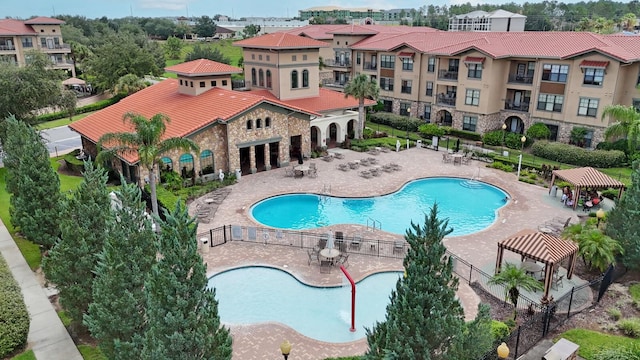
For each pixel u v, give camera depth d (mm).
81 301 18844
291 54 51188
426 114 62625
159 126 30016
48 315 21594
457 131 56781
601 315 21719
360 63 71188
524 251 23078
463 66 55594
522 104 54500
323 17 195500
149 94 51156
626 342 19484
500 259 24578
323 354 19359
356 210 36000
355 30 73062
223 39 161625
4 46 87500
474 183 42000
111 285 15453
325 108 51969
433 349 12602
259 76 53938
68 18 158625
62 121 69688
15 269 25875
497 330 18938
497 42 56188
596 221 30484
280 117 43406
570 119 50281
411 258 12695
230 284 25188
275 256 27891
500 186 40562
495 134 52844
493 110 55594
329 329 21578
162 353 11750
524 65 54125
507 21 94438
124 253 15461
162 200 33719
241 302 23609
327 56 80688
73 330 20438
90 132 44375
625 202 25875
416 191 40125
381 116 63062
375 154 49719
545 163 46531
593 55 47281
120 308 15398
